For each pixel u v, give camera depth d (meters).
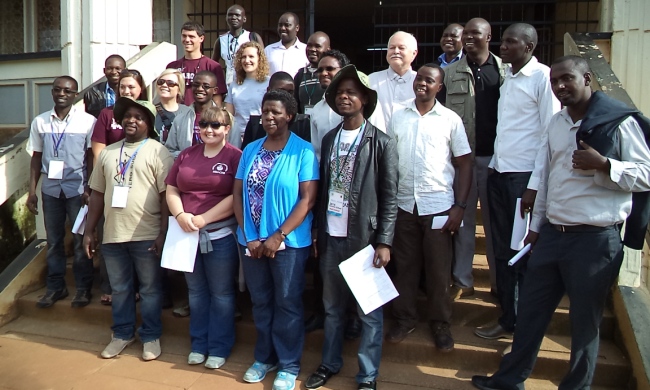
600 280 2.60
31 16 7.34
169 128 3.94
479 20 3.56
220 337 3.41
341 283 3.10
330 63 3.37
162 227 3.49
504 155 3.33
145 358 3.50
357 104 2.95
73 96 4.15
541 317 2.84
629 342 3.11
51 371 3.38
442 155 3.22
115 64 4.35
